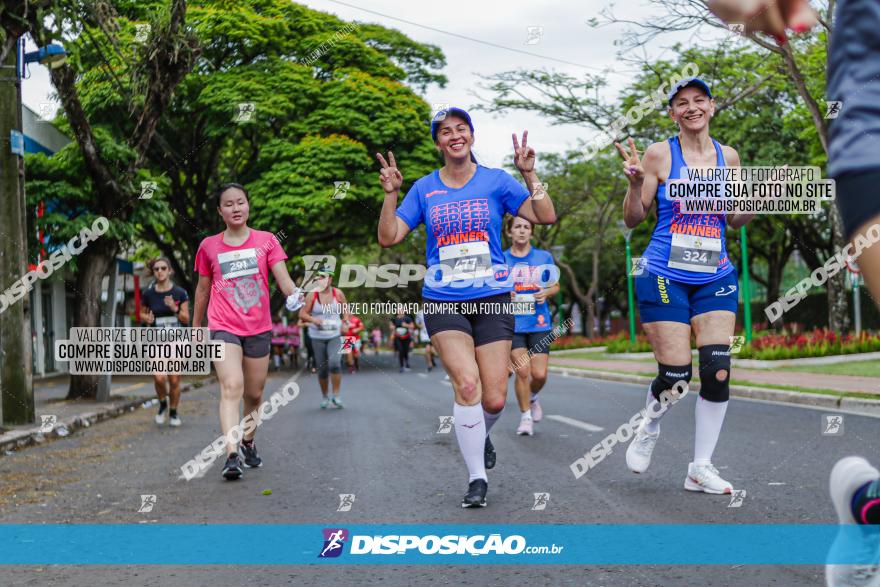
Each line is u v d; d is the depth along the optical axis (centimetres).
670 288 491
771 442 691
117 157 1330
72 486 584
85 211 1430
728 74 1847
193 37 1305
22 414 921
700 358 492
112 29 1042
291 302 634
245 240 627
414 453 701
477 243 478
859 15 109
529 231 793
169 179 2438
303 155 2441
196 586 345
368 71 2697
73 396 1318
